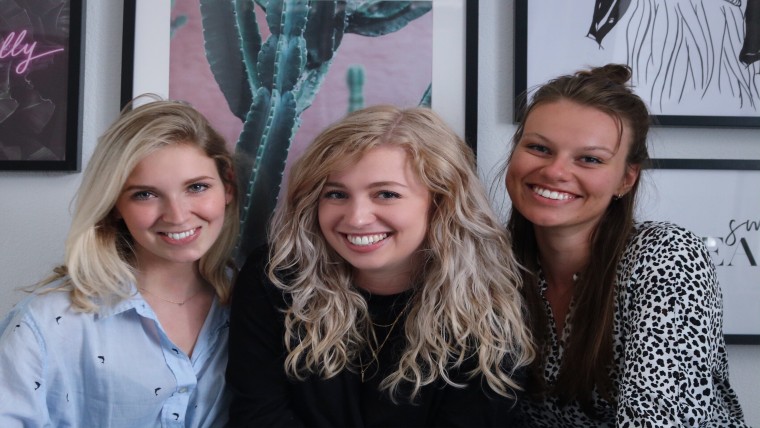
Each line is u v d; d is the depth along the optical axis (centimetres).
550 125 86
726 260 108
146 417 89
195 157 86
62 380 85
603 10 105
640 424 75
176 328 95
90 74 108
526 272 99
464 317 89
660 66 105
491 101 109
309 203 89
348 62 107
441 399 92
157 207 85
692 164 107
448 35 107
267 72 107
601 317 87
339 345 89
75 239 86
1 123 106
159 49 106
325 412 91
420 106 105
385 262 86
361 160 83
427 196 88
